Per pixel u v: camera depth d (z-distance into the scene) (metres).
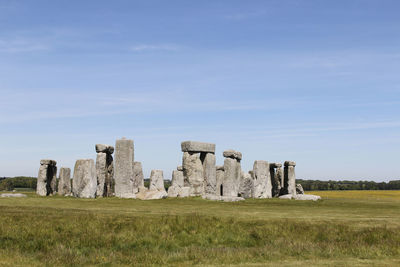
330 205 33.25
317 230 18.67
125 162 37.22
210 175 39.66
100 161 38.12
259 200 36.28
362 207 31.83
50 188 42.62
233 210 26.95
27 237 16.53
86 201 31.17
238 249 16.22
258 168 43.56
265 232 18.38
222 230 18.50
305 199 38.06
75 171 36.75
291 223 19.91
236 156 41.06
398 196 59.16
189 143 38.47
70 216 19.88
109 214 21.39
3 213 20.53
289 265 14.06
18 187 73.44
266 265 14.07
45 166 41.16
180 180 38.94
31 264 13.77
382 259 15.10
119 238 16.84
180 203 31.73
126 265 14.10
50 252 15.13
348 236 17.92
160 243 16.73
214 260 14.70
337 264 14.23
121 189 37.00
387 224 20.48
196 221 19.31
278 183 48.53
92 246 16.09
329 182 114.69
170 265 14.16
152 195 35.09
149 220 19.42
